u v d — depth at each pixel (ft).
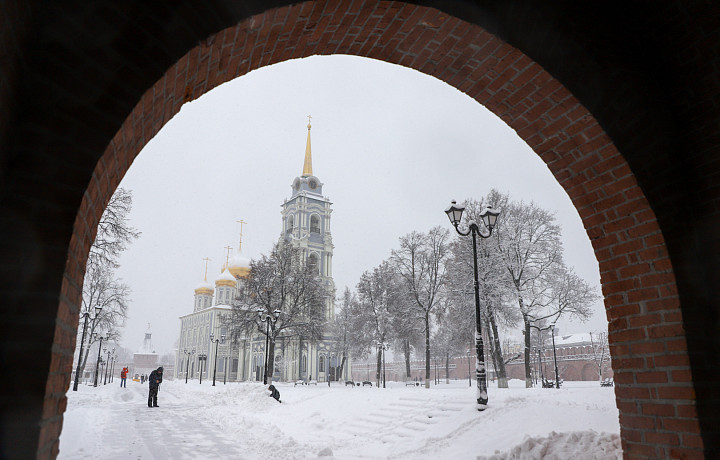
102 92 8.32
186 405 77.87
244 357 266.77
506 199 99.25
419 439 38.01
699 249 13.06
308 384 179.93
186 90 11.18
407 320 132.26
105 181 9.14
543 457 25.99
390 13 11.81
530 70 13.10
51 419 7.41
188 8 9.45
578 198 15.28
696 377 12.00
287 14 10.97
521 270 93.56
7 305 7.01
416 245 123.44
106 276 128.57
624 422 13.66
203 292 361.92
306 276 142.92
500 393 52.01
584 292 94.07
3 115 7.10
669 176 13.41
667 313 12.73
